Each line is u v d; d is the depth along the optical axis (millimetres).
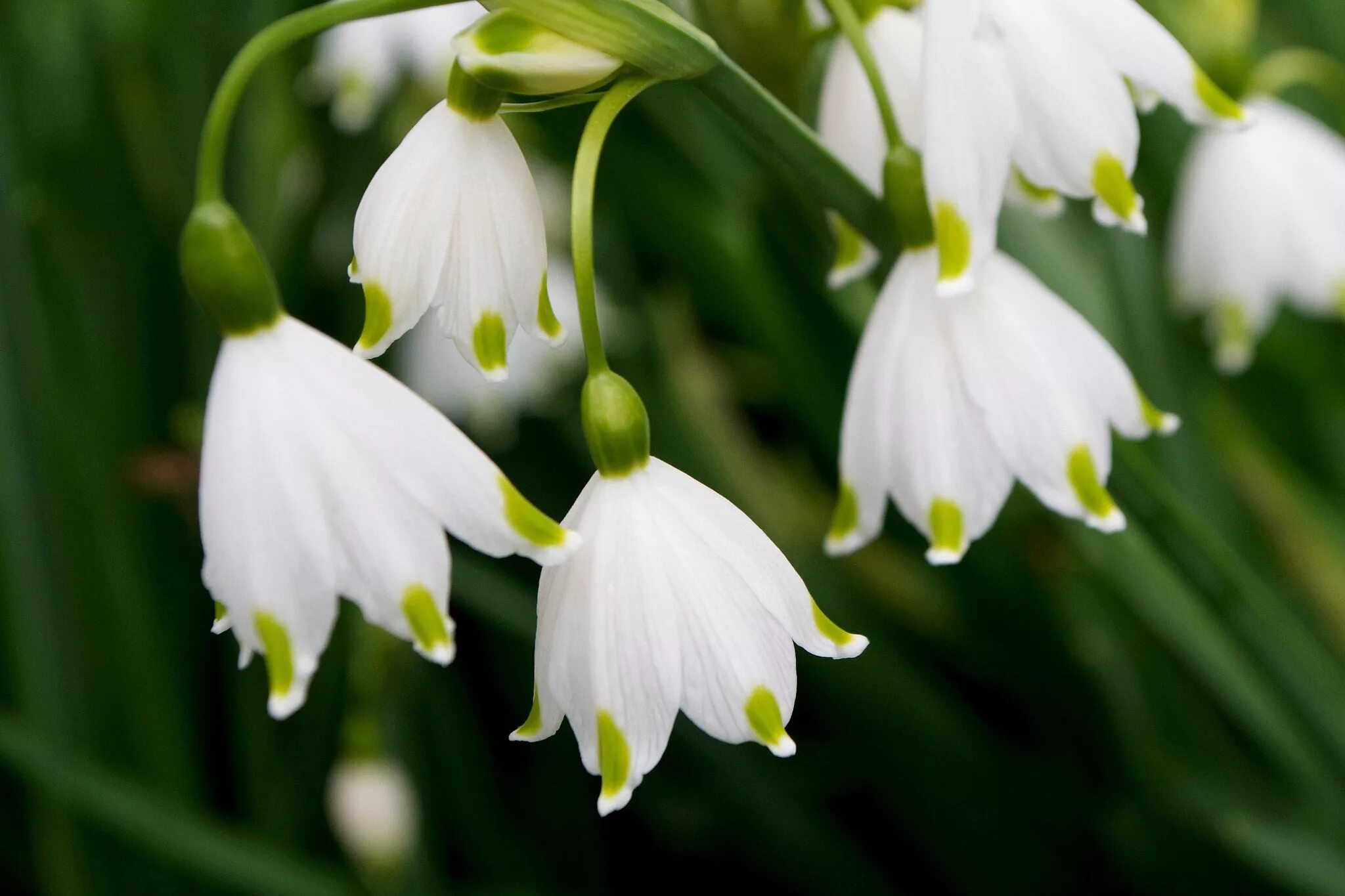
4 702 388
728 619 256
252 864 338
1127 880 369
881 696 365
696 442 390
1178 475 368
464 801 394
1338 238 358
